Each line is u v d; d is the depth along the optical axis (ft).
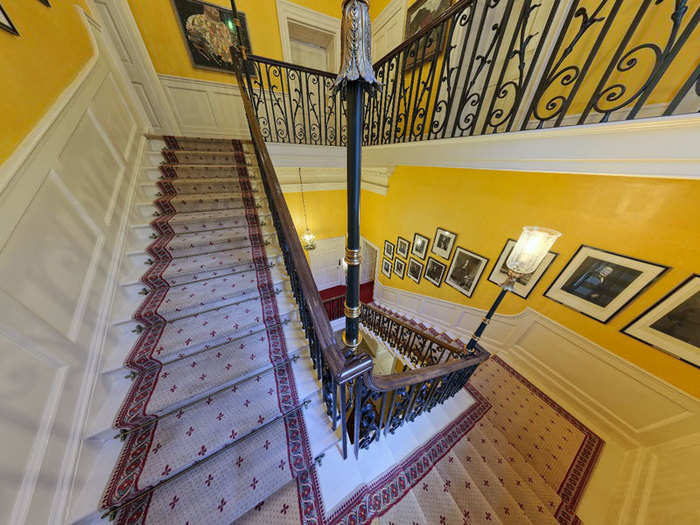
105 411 3.79
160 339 4.78
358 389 3.15
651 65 5.07
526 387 8.25
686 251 4.77
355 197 1.93
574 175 6.15
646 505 5.11
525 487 5.46
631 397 6.27
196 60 10.64
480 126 9.09
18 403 2.76
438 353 10.48
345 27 1.58
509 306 8.71
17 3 4.17
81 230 4.42
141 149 7.72
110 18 8.75
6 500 2.45
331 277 18.75
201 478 3.51
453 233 9.77
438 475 5.17
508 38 7.86
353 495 3.81
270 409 4.19
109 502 3.04
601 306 6.34
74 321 3.82
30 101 3.89
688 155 3.51
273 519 3.45
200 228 6.88
